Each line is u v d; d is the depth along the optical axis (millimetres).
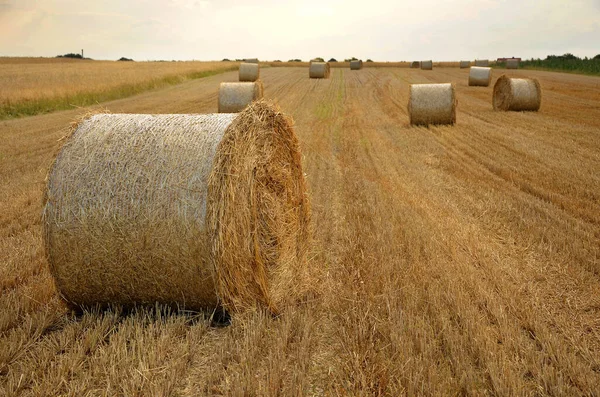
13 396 3385
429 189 9195
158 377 3617
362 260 5812
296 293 5215
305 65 66625
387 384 3475
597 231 6742
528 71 49594
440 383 3438
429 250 6047
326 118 19438
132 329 4281
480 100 25141
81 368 3760
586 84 33000
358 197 8711
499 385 3420
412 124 17203
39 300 4859
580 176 9797
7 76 35125
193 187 4285
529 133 14891
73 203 4406
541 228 6793
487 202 8273
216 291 4344
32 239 6551
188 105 23375
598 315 4559
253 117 4715
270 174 5090
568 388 3406
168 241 4305
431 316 4445
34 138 14805
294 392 3379
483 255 6004
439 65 61031
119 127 4762
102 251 4398
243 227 4469
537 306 4684
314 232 6887
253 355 3828
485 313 4453
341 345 4098
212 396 3445
